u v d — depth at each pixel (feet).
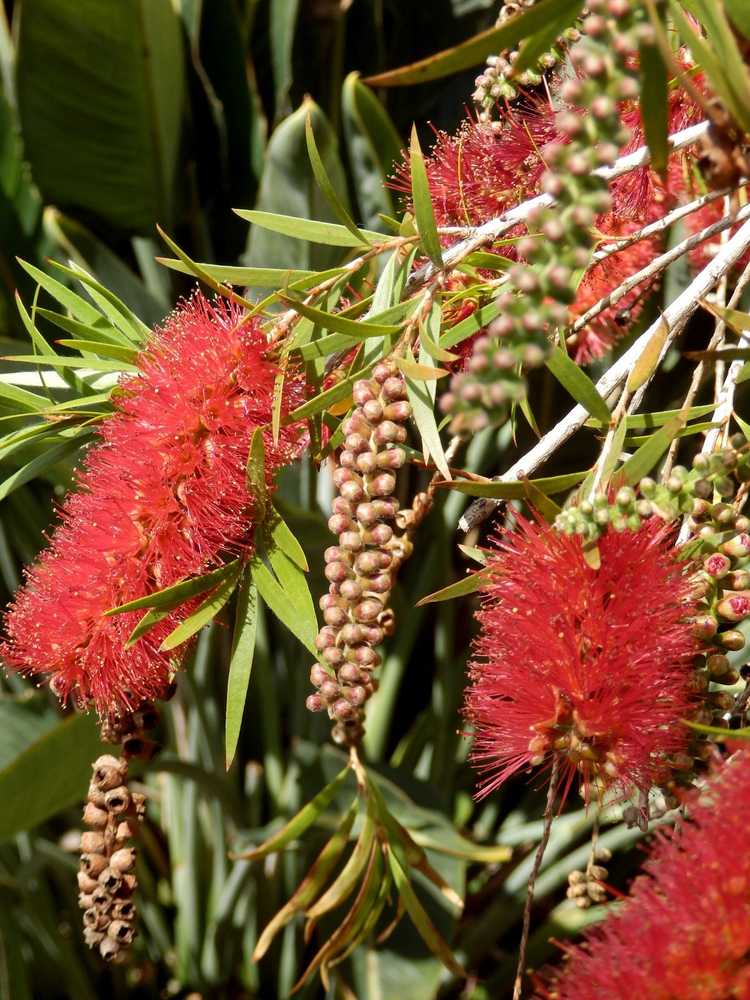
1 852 2.88
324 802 1.61
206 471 1.38
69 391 1.62
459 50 1.19
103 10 2.32
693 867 1.25
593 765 1.36
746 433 1.39
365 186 2.55
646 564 1.33
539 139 1.57
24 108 2.50
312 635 1.39
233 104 2.89
